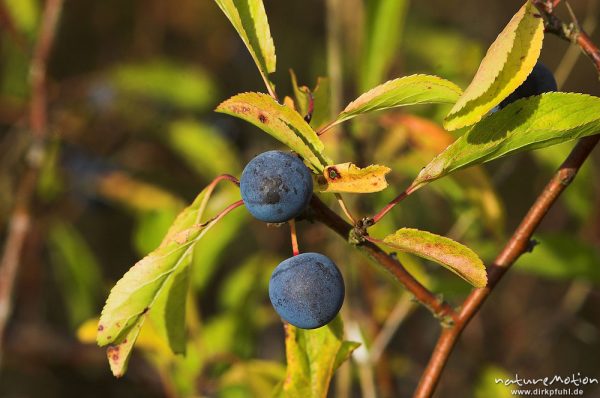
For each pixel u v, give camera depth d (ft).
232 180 1.02
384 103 0.96
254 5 1.00
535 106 0.94
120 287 1.00
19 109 1.78
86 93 1.88
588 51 0.98
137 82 1.86
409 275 1.01
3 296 1.51
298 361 1.04
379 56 1.33
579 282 1.80
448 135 1.24
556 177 1.01
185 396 1.35
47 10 1.63
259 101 0.94
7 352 1.78
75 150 1.86
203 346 1.35
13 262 1.53
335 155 1.32
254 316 1.46
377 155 1.34
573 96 0.94
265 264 1.50
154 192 1.79
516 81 0.93
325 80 1.05
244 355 1.43
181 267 1.01
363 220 0.96
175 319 1.06
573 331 1.85
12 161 1.79
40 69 1.63
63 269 1.76
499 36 0.93
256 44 0.99
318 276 0.95
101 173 1.83
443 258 0.94
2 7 1.67
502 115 0.95
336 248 1.41
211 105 1.91
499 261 1.02
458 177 1.23
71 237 1.72
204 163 1.73
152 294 1.00
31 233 1.71
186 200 1.83
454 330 1.02
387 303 1.42
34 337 1.80
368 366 1.35
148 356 1.37
